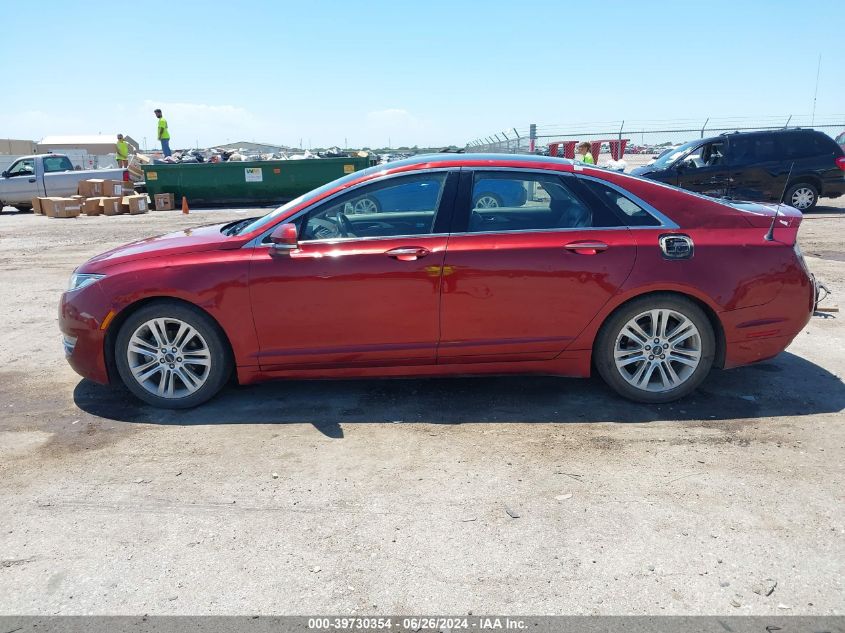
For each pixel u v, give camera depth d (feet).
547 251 13.01
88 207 61.46
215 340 13.51
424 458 11.72
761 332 13.42
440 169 13.73
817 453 11.60
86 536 9.52
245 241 13.46
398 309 13.16
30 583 8.50
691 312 13.26
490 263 12.99
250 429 13.05
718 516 9.73
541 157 14.29
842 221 41.27
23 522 9.91
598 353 13.65
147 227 50.52
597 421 13.14
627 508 9.98
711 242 13.15
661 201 13.44
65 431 13.10
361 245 13.20
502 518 9.79
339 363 13.56
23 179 65.57
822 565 8.59
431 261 13.02
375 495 10.51
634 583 8.31
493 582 8.38
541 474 11.07
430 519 9.80
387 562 8.82
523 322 13.24
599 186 13.51
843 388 14.56
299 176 67.51
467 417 13.44
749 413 13.37
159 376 14.05
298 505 10.25
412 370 13.75
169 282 13.14
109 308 13.39
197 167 67.26
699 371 13.53
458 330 13.29
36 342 19.53
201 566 8.80
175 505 10.31
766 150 44.11
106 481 11.09
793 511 9.82
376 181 13.65
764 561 8.70
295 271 13.08
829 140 44.39
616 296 13.08
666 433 12.53
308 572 8.64
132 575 8.63
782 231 13.48
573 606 7.93
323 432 12.85
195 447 12.31
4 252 37.99
